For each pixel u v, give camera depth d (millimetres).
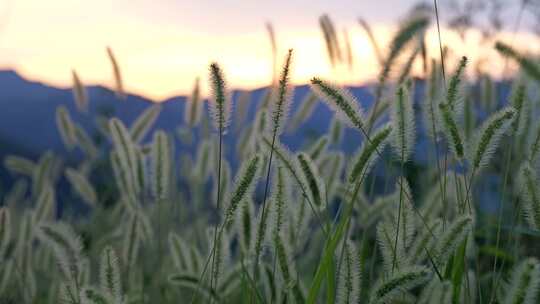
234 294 1206
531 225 943
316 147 1233
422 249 973
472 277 1045
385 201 1213
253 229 1001
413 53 1073
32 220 1520
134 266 1465
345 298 886
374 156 943
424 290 917
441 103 969
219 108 948
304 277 1412
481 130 961
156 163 1311
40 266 1676
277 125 961
